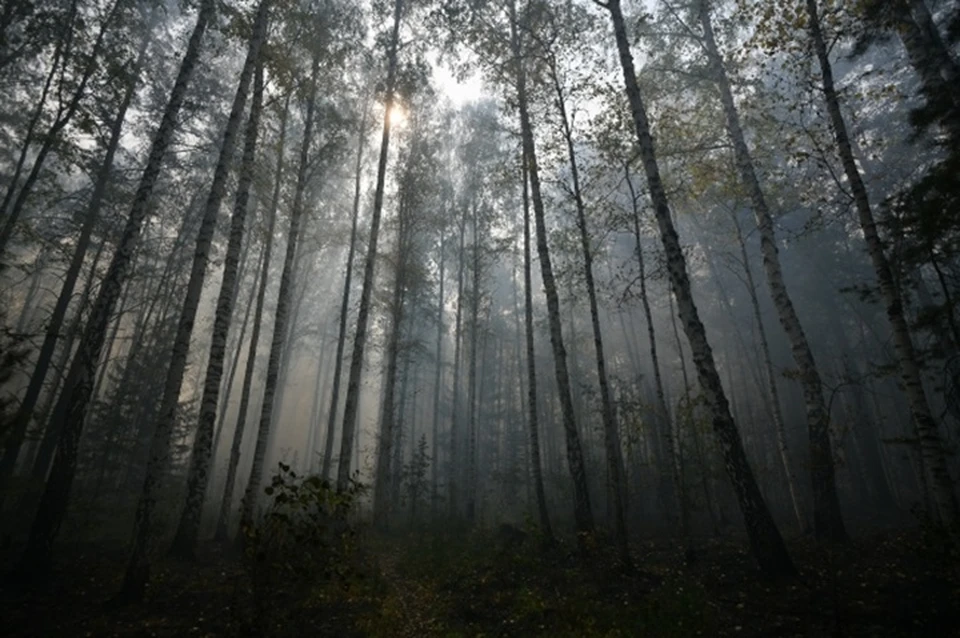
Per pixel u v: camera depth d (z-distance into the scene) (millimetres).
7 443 8633
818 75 9914
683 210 19297
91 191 17531
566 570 10453
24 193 12867
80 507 13180
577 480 11969
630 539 15023
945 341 9820
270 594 5953
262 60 12844
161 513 14383
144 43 19250
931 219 8383
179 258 22484
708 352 9664
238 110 11047
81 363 8984
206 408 10992
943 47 9688
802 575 8586
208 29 13445
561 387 12930
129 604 7645
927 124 8984
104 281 9281
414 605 8914
